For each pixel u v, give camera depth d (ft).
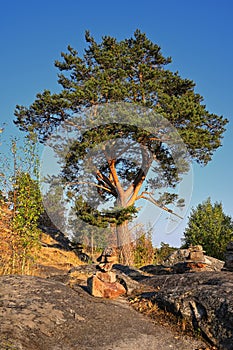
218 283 16.37
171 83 49.83
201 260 24.49
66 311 14.29
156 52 52.11
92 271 22.02
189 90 51.16
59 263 32.94
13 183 23.88
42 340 12.02
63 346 12.03
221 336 13.23
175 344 13.33
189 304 14.85
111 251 18.39
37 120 47.32
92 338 12.89
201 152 46.06
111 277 18.04
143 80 49.08
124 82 45.68
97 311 15.10
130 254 37.50
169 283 18.60
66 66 50.98
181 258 33.19
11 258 22.66
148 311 15.97
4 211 24.13
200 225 45.29
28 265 23.13
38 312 13.60
